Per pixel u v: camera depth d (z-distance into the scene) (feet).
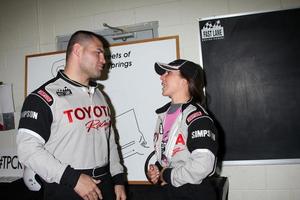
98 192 4.06
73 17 7.30
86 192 3.92
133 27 6.78
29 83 7.20
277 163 6.01
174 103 4.56
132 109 6.48
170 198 4.12
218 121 6.30
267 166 6.14
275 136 6.04
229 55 6.24
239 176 6.26
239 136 6.21
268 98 6.07
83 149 4.35
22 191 6.23
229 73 6.25
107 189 4.65
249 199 6.22
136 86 6.48
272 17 6.03
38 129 4.00
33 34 7.62
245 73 6.17
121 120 6.52
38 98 4.16
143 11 6.78
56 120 4.23
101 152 4.66
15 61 7.75
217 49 6.30
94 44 4.69
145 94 6.42
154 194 5.63
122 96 6.56
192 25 6.48
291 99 5.97
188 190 3.95
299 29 5.91
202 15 6.42
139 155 6.36
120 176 5.07
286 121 5.99
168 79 4.52
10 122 7.72
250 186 6.21
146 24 6.71
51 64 7.09
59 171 3.86
